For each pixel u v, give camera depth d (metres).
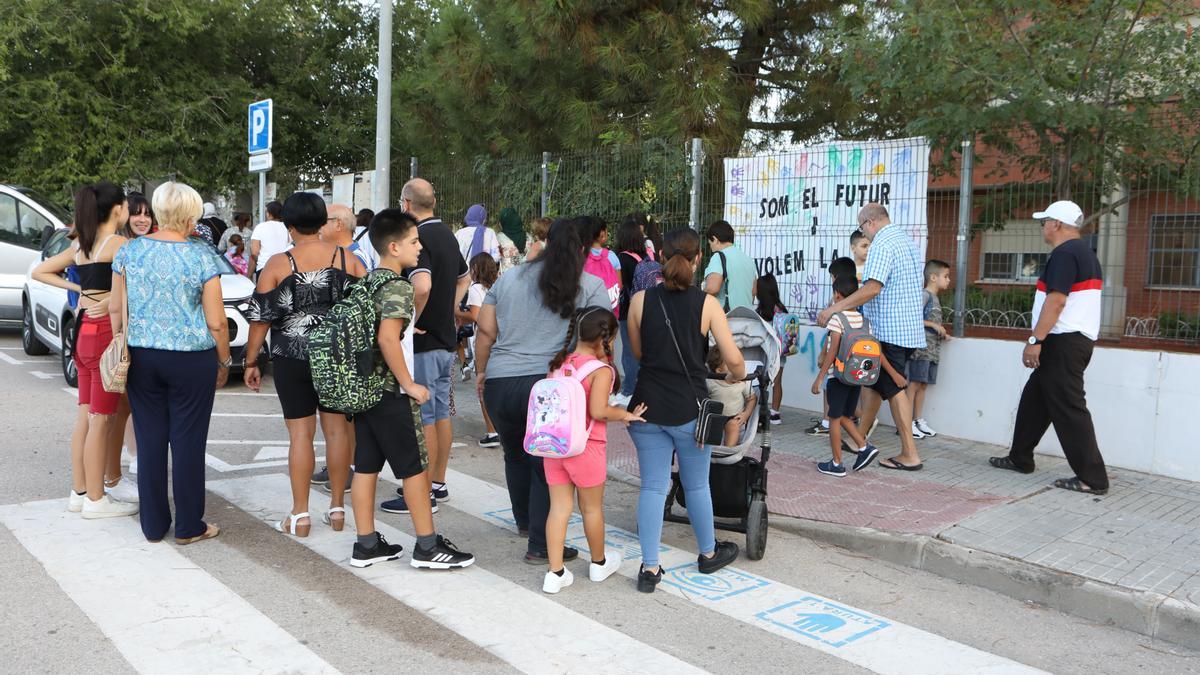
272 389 9.78
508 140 12.14
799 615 4.25
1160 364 6.54
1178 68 7.05
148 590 4.23
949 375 7.71
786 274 8.80
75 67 18.09
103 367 4.58
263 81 22.05
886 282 6.47
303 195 4.94
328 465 5.16
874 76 7.99
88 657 3.53
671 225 9.41
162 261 4.64
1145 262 7.05
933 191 7.80
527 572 4.70
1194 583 4.42
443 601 4.25
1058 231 6.11
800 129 12.44
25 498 5.59
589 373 4.29
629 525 5.64
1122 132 7.16
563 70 11.42
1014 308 7.45
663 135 10.06
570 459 4.34
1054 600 4.47
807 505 5.77
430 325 5.55
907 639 4.02
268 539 5.04
